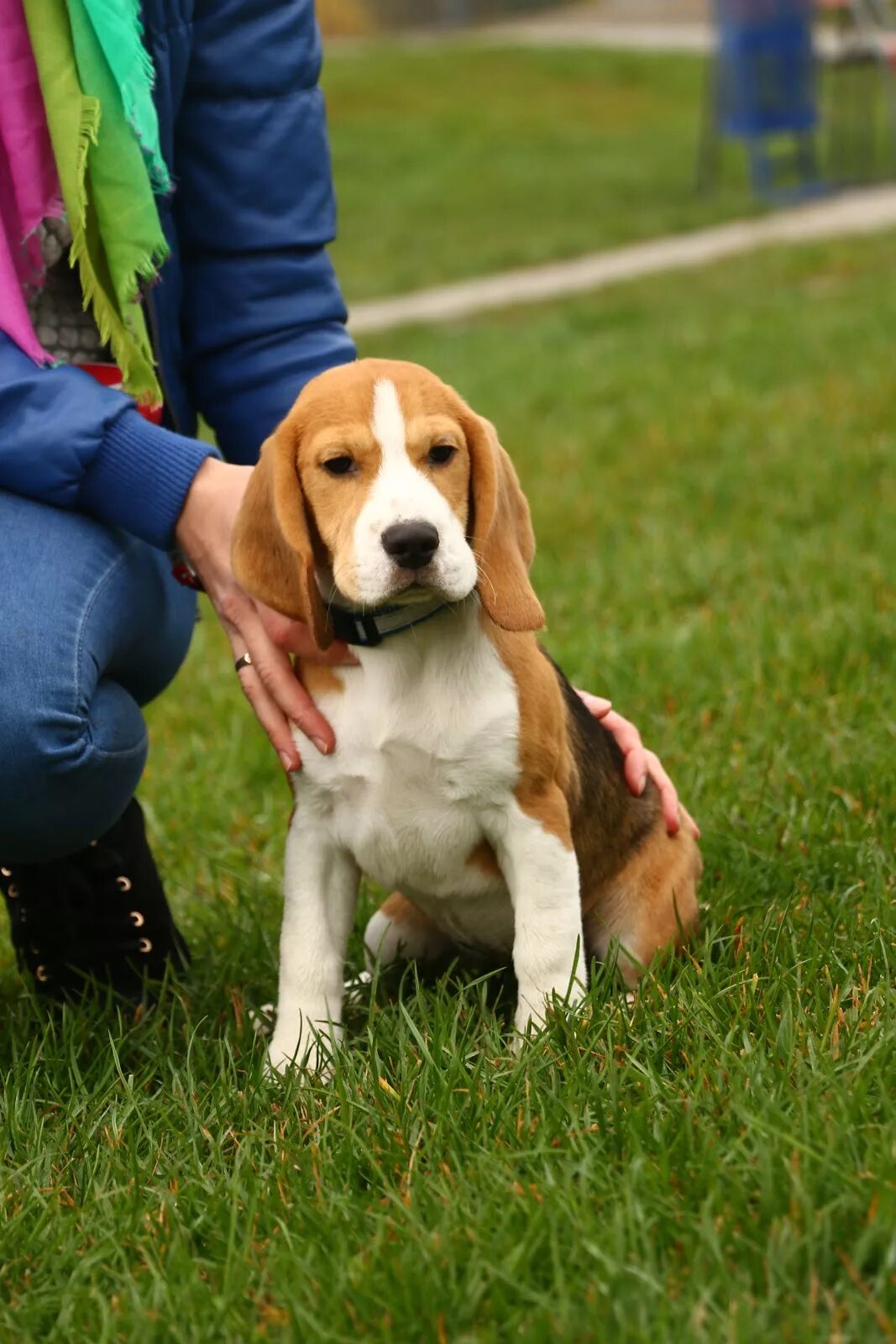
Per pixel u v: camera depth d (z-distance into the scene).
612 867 4.18
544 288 17.55
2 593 3.65
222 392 4.43
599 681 6.01
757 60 21.20
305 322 4.41
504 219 22.36
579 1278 2.61
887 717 5.30
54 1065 3.72
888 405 9.86
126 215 3.79
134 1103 3.40
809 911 4.05
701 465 9.30
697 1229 2.65
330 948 3.83
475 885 3.91
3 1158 3.32
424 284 18.70
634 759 4.26
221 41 4.26
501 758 3.67
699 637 6.33
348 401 3.62
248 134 4.30
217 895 4.77
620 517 8.49
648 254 18.72
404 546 3.42
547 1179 2.87
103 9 3.68
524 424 10.88
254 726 6.41
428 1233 2.76
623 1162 2.94
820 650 5.93
